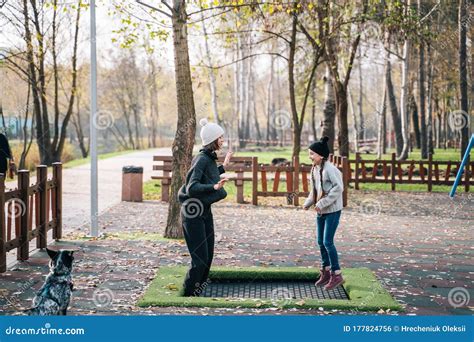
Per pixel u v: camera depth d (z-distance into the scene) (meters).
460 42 23.41
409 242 10.84
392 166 20.08
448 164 20.11
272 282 7.97
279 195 16.22
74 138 71.00
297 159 16.09
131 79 59.53
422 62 33.50
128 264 8.59
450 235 11.69
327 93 22.28
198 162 6.95
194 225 6.98
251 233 11.59
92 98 10.84
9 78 29.97
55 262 5.59
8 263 8.66
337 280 7.32
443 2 25.16
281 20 18.92
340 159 16.80
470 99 30.88
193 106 10.52
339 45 20.69
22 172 8.73
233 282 7.99
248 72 54.88
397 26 18.64
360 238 11.23
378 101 62.84
